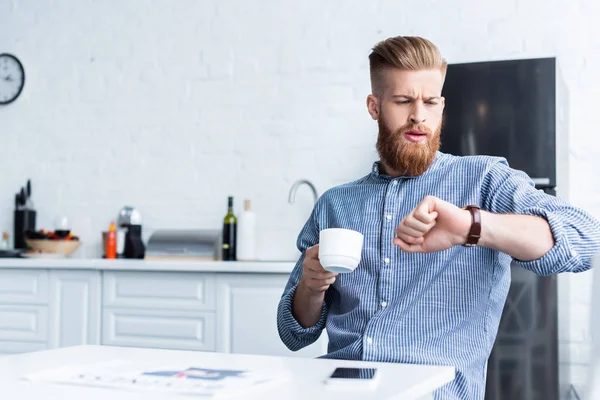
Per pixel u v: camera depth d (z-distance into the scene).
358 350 1.51
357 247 1.32
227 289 3.23
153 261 3.43
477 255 1.52
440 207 1.27
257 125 3.90
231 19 3.97
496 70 3.01
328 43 3.80
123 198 4.12
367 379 1.02
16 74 4.32
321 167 3.79
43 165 4.27
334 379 1.02
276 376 1.08
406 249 1.30
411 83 1.55
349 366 1.20
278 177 3.85
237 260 3.75
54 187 4.25
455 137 3.03
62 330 3.51
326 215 1.74
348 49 3.77
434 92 1.56
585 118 3.41
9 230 4.31
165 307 3.34
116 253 3.95
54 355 1.36
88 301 3.48
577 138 3.42
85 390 1.00
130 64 4.14
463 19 3.58
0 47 4.37
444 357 1.47
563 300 3.36
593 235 1.34
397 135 1.57
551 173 2.94
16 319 3.60
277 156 3.86
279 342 3.14
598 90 3.40
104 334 3.44
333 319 1.62
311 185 3.73
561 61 3.45
